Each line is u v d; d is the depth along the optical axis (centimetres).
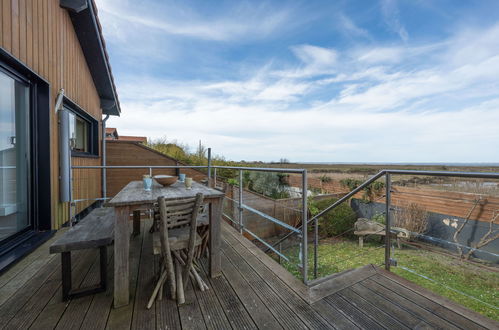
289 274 189
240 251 237
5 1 203
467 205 502
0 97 213
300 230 183
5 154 220
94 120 498
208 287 169
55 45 302
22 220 245
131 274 188
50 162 275
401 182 654
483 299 328
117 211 147
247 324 131
